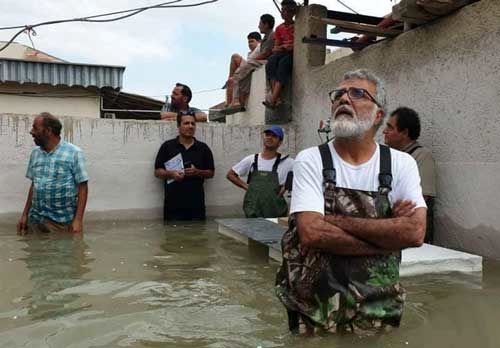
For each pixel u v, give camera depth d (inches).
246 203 239.0
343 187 99.0
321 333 99.4
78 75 469.7
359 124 97.0
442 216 186.1
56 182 226.1
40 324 109.1
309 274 99.5
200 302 126.1
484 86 166.2
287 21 309.3
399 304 101.3
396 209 98.3
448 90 182.7
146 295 132.3
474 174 171.2
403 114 183.9
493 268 154.4
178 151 265.3
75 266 164.6
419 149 184.4
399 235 93.8
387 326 101.2
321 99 271.3
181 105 318.3
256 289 138.2
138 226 248.8
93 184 267.3
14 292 134.3
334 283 98.1
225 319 113.0
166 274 155.1
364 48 236.5
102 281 145.9
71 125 263.0
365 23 267.0
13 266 163.5
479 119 168.6
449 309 118.0
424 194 182.1
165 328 107.1
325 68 267.0
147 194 275.1
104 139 268.4
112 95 526.6
